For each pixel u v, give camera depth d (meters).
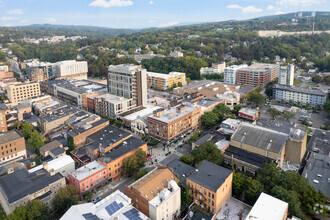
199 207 119.06
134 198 115.06
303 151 156.50
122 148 158.12
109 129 191.75
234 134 163.50
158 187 117.31
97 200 130.75
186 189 120.06
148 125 196.12
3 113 198.75
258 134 158.75
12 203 112.75
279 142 149.75
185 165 143.75
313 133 189.38
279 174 124.75
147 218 101.62
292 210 107.94
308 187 118.75
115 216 101.69
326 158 149.25
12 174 129.88
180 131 194.38
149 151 178.88
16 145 167.62
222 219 112.50
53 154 162.88
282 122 182.62
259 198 109.81
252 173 144.25
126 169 146.75
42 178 128.50
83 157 165.75
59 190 121.62
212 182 116.88
